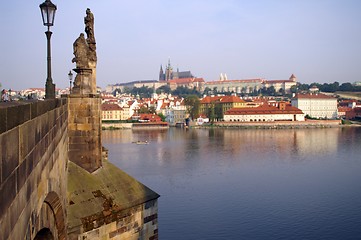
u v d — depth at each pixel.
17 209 10.80
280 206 87.88
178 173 129.12
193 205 88.81
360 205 88.44
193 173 129.12
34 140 13.32
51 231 17.48
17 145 10.84
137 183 35.16
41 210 15.16
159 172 131.12
